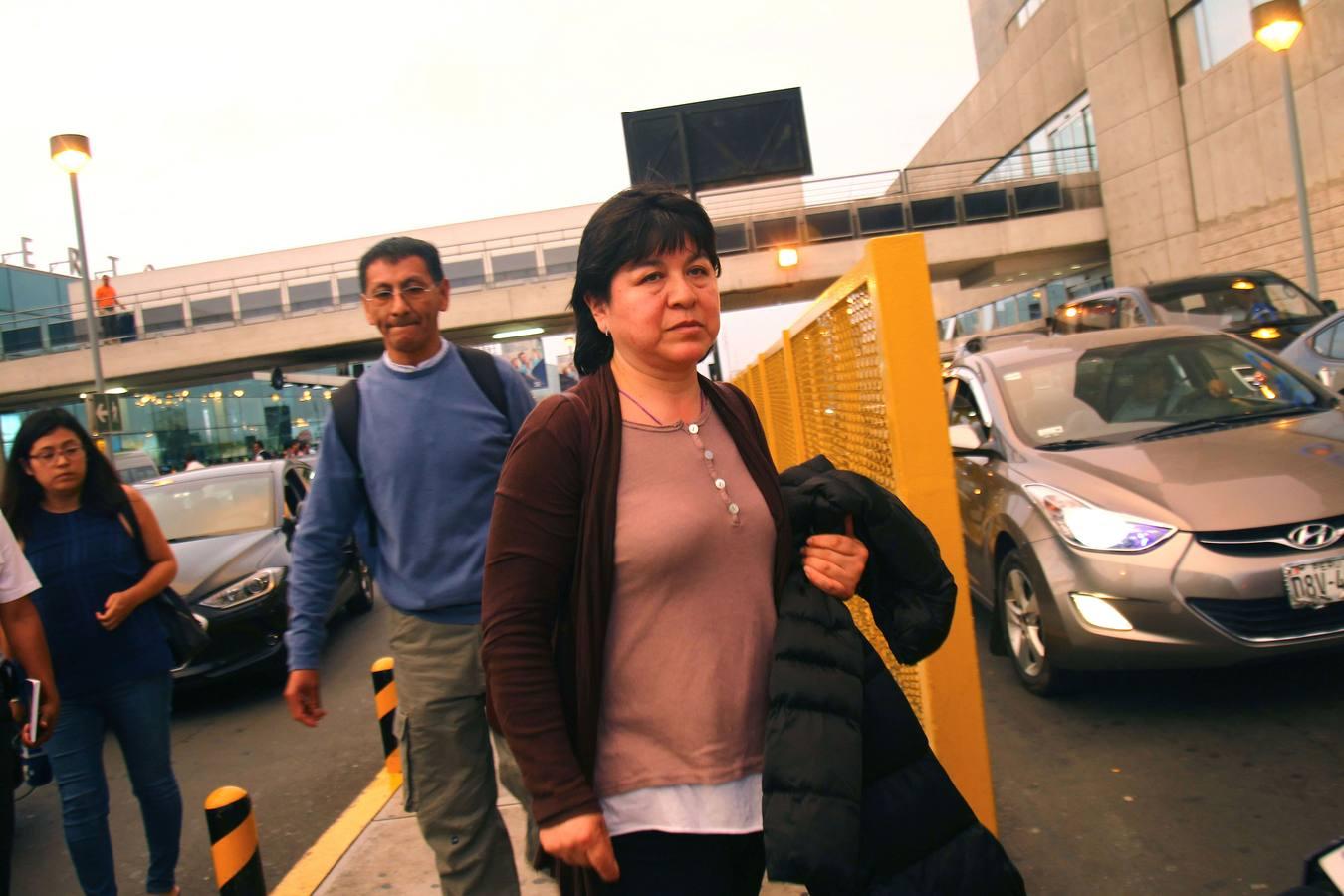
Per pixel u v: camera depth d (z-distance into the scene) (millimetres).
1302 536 3682
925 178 50250
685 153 6871
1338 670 4227
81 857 3127
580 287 1688
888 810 1504
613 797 1571
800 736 1469
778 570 1626
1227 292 12141
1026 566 4238
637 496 1564
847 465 3246
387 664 4633
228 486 7742
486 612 1552
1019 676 4582
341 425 2645
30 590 2816
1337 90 20328
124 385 31422
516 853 3480
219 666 6152
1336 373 7992
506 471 1576
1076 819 3250
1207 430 4578
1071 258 31938
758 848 1658
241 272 47875
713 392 1712
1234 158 24203
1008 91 38156
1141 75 27656
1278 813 3109
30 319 30203
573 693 1568
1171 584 3740
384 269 2621
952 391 6039
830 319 3393
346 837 3836
